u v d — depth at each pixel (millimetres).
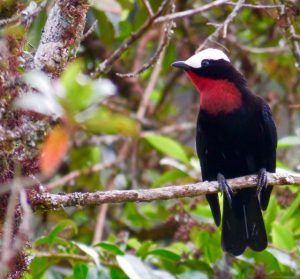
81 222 13188
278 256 10242
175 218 10930
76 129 5516
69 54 7469
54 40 7344
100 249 9750
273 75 14797
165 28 9891
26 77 5121
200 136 10648
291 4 10078
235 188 9758
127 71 14453
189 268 10320
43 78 5152
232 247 10273
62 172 13773
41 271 9398
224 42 13523
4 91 6645
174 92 16266
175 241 12695
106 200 7418
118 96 14680
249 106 10383
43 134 6625
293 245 10375
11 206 5629
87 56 13023
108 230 13352
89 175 13297
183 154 11383
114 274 9734
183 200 11656
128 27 12664
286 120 17000
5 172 6855
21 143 6758
